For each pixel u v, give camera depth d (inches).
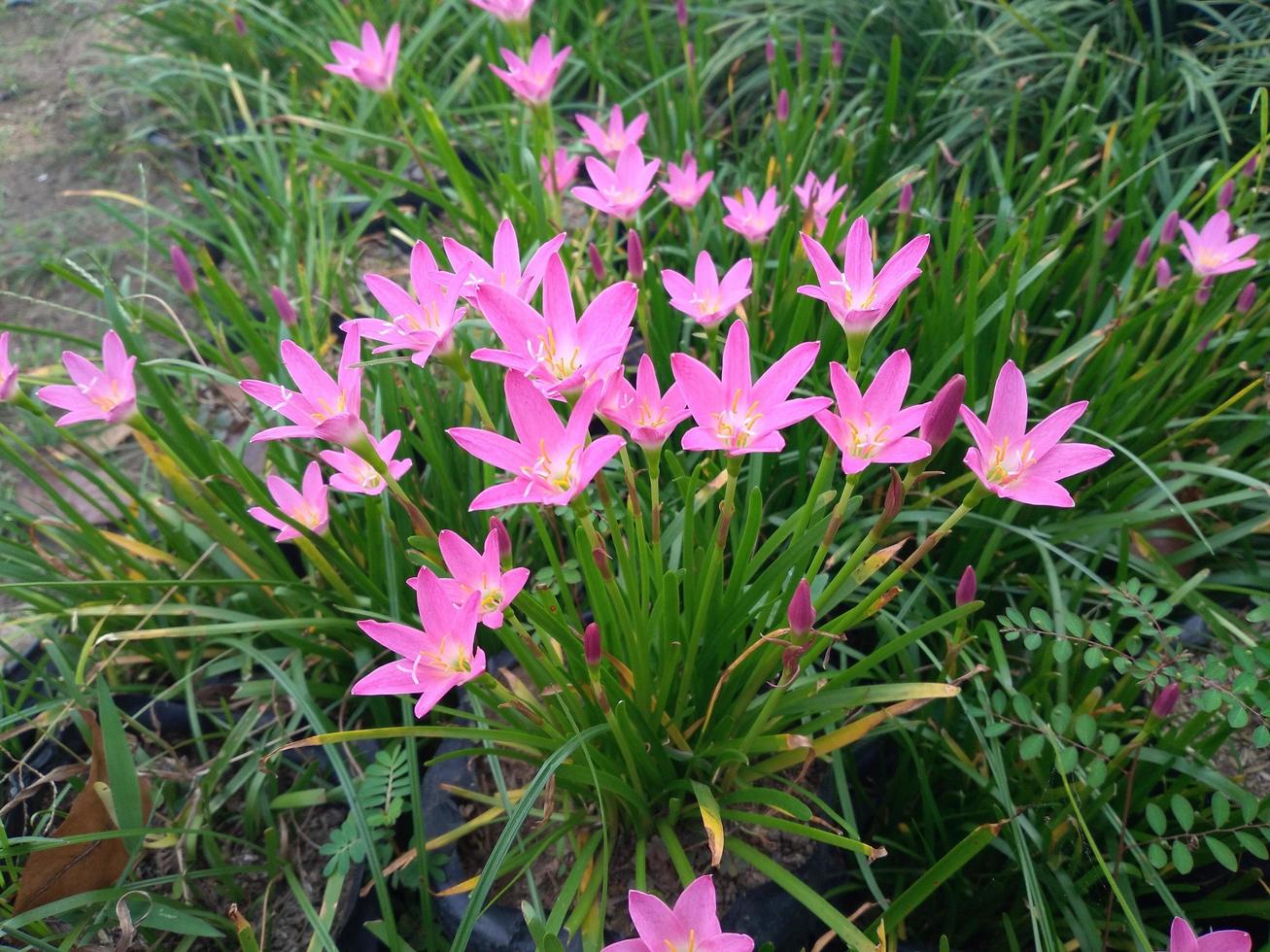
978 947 21.3
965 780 21.4
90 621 24.4
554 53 42.5
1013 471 14.3
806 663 17.4
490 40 39.2
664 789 18.6
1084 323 28.2
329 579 22.3
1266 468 25.6
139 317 28.5
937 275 28.2
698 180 28.1
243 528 24.7
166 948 20.3
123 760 18.7
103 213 44.4
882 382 14.3
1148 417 26.6
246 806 21.3
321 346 30.9
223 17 45.4
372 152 42.9
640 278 23.2
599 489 16.4
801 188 27.8
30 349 37.7
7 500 24.9
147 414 33.5
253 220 37.8
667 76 35.7
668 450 17.8
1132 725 20.7
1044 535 23.1
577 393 13.9
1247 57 34.1
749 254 31.8
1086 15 38.2
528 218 28.9
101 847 19.4
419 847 18.8
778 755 18.8
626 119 39.8
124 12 49.3
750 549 16.8
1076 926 18.5
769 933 17.8
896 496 15.0
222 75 44.8
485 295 13.9
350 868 20.4
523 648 17.5
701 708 19.3
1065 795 19.0
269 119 36.6
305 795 21.5
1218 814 16.9
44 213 44.7
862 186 34.3
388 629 13.8
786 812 17.0
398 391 25.7
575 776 16.9
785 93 30.9
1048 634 18.9
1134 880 19.9
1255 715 16.9
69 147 48.9
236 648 23.1
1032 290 25.8
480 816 19.3
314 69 46.2
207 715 24.2
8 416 33.5
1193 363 26.8
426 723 22.5
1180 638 23.2
